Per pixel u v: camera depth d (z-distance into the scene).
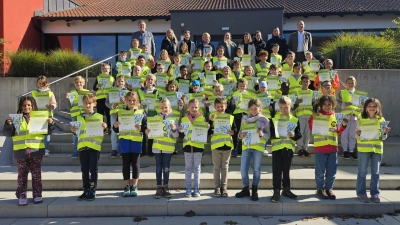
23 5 15.40
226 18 15.28
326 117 5.65
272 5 17.67
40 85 6.20
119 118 5.75
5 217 5.30
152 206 5.32
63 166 7.08
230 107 7.42
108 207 5.30
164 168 5.69
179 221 5.10
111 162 7.16
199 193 5.74
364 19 16.33
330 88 7.13
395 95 8.83
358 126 5.60
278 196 5.47
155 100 7.14
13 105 11.52
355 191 6.04
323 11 16.11
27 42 15.82
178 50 9.93
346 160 7.11
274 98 7.12
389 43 10.55
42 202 5.42
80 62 12.30
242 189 5.74
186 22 15.43
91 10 18.17
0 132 10.84
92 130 5.64
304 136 7.15
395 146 7.37
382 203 5.40
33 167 5.41
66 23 17.20
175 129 5.71
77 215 5.30
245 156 5.66
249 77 7.84
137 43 9.30
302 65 8.76
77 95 7.18
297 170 6.71
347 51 9.95
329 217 5.27
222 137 5.70
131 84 7.81
